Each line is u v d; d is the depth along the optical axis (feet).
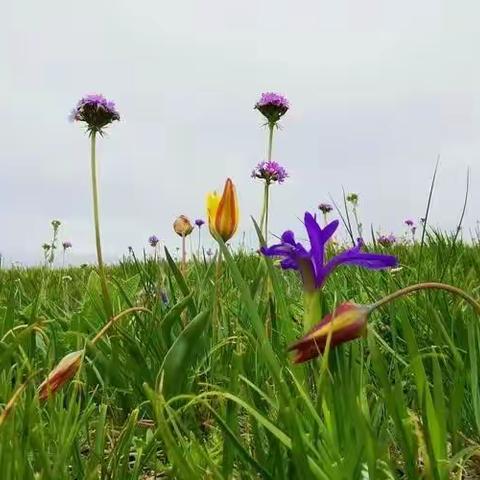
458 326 1.05
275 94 1.64
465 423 0.88
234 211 1.19
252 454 0.75
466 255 1.98
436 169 1.23
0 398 0.89
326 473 0.57
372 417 0.72
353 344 0.73
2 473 0.58
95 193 1.29
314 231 0.72
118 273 2.51
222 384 1.03
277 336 1.03
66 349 1.27
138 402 1.01
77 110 1.32
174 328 1.28
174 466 0.61
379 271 1.62
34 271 2.82
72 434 0.70
